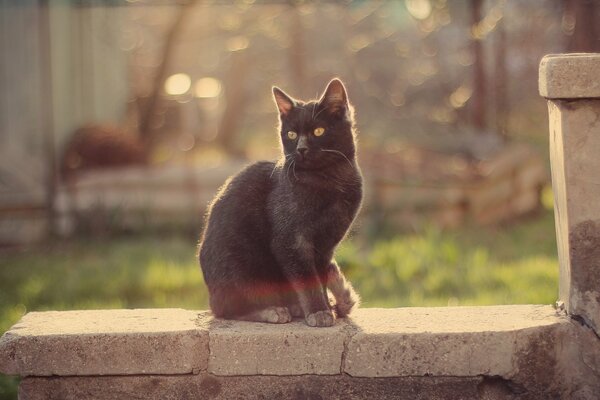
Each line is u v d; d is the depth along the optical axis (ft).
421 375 14.70
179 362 14.80
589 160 14.49
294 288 15.49
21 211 40.60
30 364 14.74
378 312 16.28
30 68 46.50
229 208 15.84
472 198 37.81
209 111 64.39
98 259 33.88
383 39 56.24
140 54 62.64
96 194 38.88
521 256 31.71
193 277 29.60
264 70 58.18
